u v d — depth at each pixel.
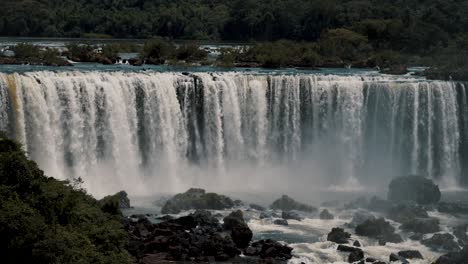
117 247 33.56
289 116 58.97
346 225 43.72
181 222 41.19
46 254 28.47
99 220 34.72
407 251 38.91
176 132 55.44
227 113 57.16
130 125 53.53
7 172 30.27
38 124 49.53
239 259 37.47
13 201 29.41
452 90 61.47
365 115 60.47
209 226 41.53
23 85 48.88
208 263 36.75
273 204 47.59
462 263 37.00
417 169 61.22
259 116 58.22
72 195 33.38
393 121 60.78
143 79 53.88
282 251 38.41
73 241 30.25
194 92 56.00
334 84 59.81
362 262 37.38
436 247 40.47
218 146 56.91
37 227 28.78
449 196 55.56
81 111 51.38
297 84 58.97
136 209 46.00
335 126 60.00
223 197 47.06
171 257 37.16
